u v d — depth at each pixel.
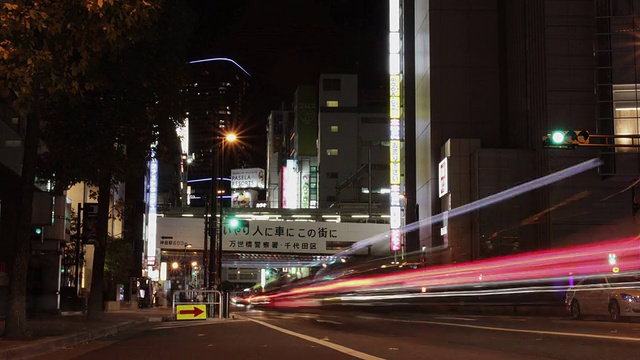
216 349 13.62
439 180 66.25
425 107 72.56
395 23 85.12
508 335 16.47
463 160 63.19
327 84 121.50
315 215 79.75
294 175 135.25
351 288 51.44
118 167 21.06
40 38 12.32
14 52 10.88
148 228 72.19
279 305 65.38
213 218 34.69
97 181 21.69
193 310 28.05
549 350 12.69
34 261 30.16
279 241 70.31
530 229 58.88
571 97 56.81
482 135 69.00
